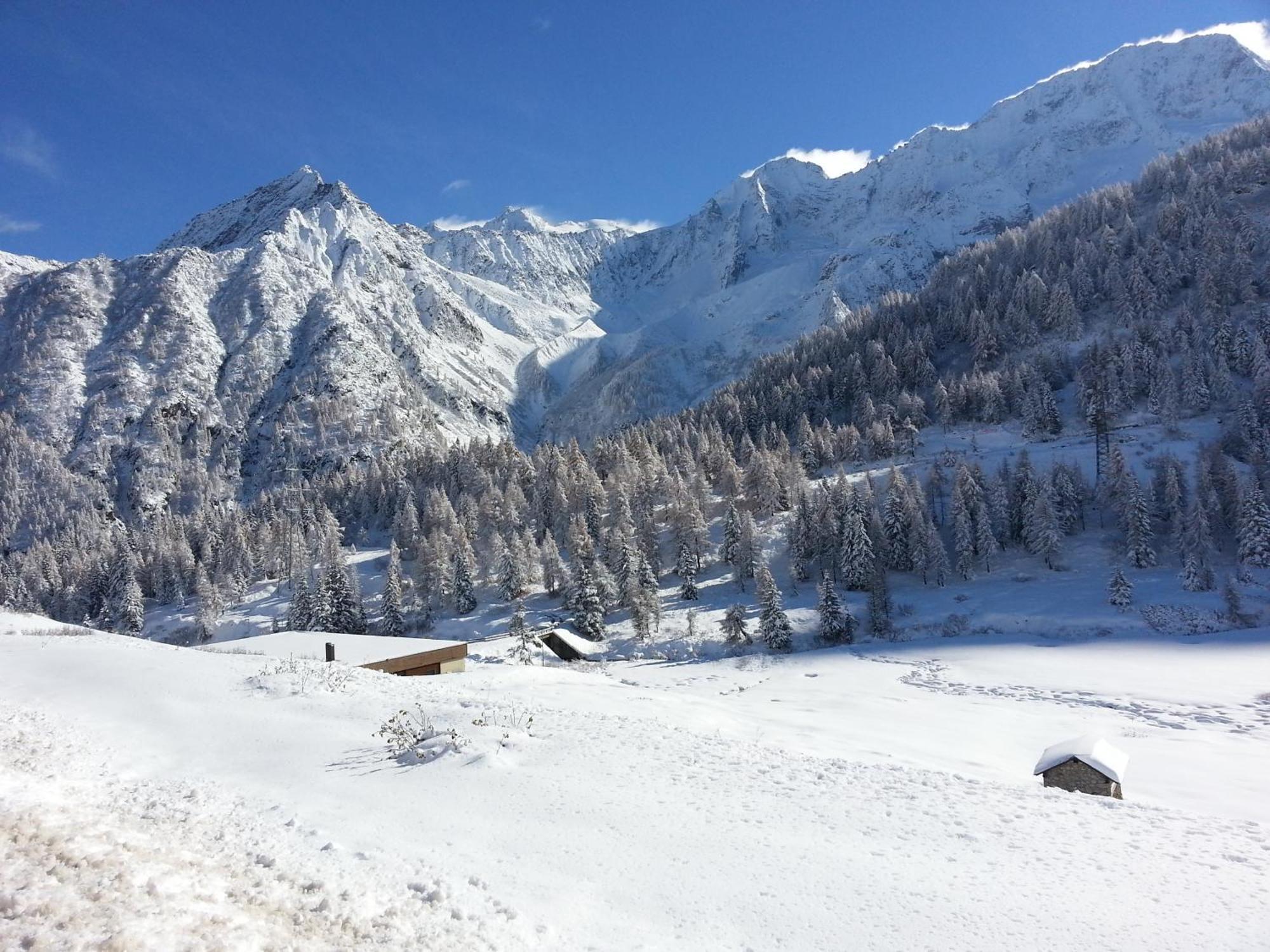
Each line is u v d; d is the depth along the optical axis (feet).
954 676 173.47
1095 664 171.83
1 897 20.27
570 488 373.61
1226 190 513.04
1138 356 373.40
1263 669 156.15
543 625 261.44
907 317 554.46
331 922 24.95
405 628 288.10
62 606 373.81
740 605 234.99
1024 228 634.02
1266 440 282.36
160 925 20.70
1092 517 283.18
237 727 59.67
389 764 49.49
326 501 498.28
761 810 41.34
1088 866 34.55
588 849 35.78
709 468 380.78
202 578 347.36
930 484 315.37
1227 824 41.34
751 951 27.22
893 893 31.42
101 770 46.26
